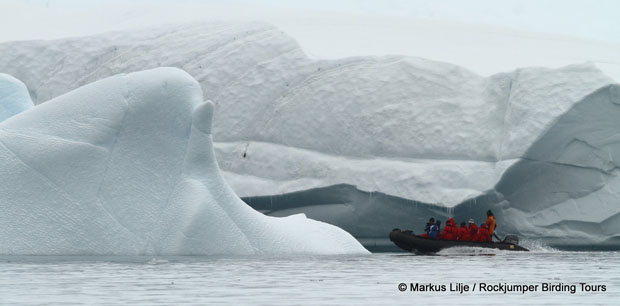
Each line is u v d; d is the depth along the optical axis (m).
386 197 181.25
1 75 126.88
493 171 177.25
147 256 84.44
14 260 76.38
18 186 84.94
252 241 90.81
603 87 175.25
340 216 187.88
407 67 194.38
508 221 180.12
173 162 90.31
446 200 176.00
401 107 188.75
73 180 86.31
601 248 163.00
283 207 194.12
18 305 42.78
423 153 183.62
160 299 45.84
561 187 177.62
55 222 84.62
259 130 199.88
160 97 91.12
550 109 176.88
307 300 45.50
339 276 62.72
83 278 58.62
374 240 190.38
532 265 81.88
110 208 86.62
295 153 192.50
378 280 59.34
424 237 107.25
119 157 88.62
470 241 107.81
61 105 90.50
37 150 86.62
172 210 88.31
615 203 174.12
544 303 45.06
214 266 71.56
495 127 183.50
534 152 176.00
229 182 195.25
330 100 194.50
